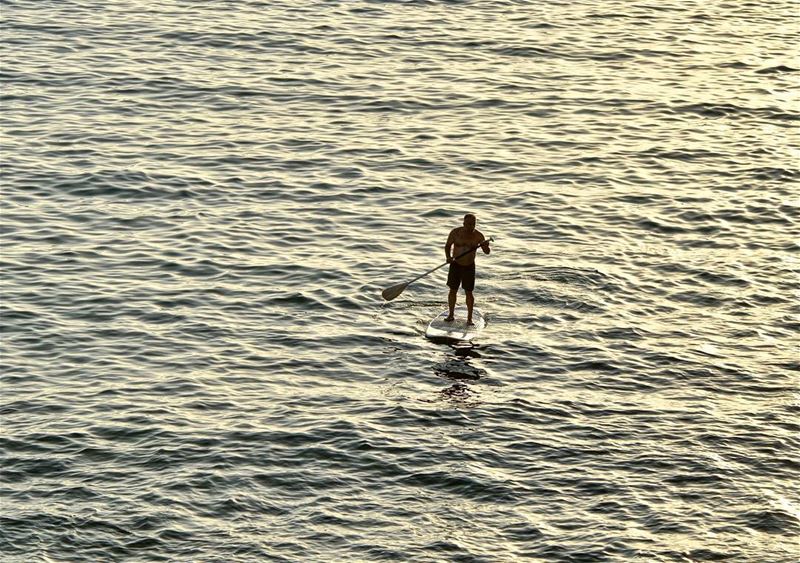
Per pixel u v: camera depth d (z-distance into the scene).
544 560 23.66
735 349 31.30
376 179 40.28
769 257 36.00
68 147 41.66
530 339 31.55
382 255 35.62
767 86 49.09
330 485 25.66
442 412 28.28
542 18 55.66
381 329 31.92
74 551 23.73
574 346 31.25
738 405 28.84
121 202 38.28
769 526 24.67
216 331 31.48
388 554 23.75
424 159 41.81
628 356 30.84
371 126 44.28
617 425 27.95
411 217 37.97
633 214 38.41
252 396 28.75
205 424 27.55
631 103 46.97
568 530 24.48
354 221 37.56
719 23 56.12
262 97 46.41
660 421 28.14
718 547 24.03
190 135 43.03
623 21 55.81
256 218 37.56
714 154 42.75
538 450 26.98
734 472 26.33
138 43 50.94
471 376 29.83
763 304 33.50
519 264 35.28
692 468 26.44
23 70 47.72
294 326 31.88
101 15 53.75
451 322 32.16
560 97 47.31
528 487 25.77
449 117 45.25
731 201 39.38
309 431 27.38
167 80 47.47
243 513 24.78
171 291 33.31
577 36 53.75
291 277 34.25
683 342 31.55
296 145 42.56
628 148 43.09
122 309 32.38
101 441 26.88
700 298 33.72
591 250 36.19
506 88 48.03
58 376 29.34
